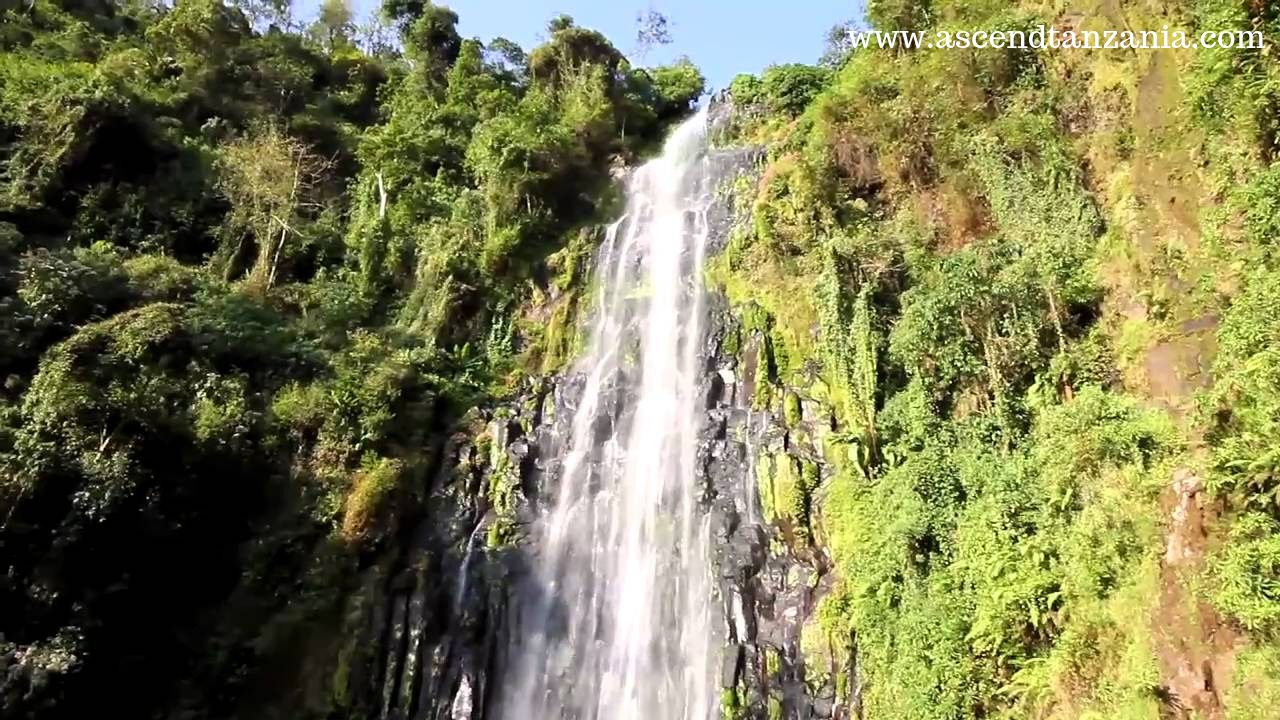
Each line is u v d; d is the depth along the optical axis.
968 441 14.58
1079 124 16.97
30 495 14.35
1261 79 12.38
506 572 17.97
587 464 19.92
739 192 25.59
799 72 31.02
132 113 24.33
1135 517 11.02
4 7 29.50
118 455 15.27
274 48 33.22
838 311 17.98
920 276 17.55
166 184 24.12
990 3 20.34
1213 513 10.19
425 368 22.03
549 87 35.66
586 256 25.69
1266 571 9.21
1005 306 14.95
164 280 20.02
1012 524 12.70
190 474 16.58
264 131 27.44
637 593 17.67
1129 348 13.45
